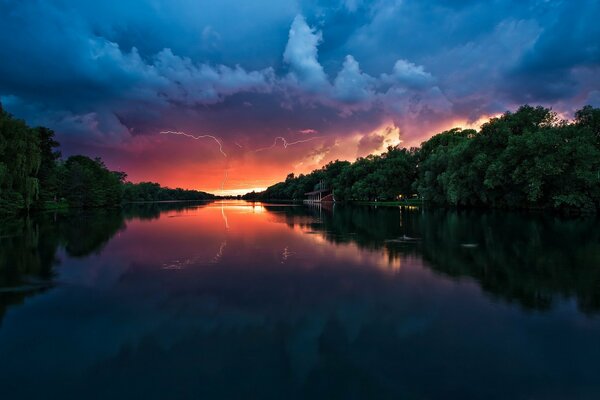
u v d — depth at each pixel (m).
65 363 9.50
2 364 9.51
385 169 102.94
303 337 10.79
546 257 20.64
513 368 8.84
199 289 15.80
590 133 46.19
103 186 112.62
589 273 17.09
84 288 16.20
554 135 45.72
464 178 59.66
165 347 10.31
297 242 28.62
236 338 10.77
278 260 21.62
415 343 10.23
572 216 44.03
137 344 10.55
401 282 16.31
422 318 12.02
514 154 49.50
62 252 25.44
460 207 67.81
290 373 8.79
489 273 17.53
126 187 154.88
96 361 9.56
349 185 124.56
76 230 39.84
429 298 14.02
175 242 29.70
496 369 8.81
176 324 11.95
